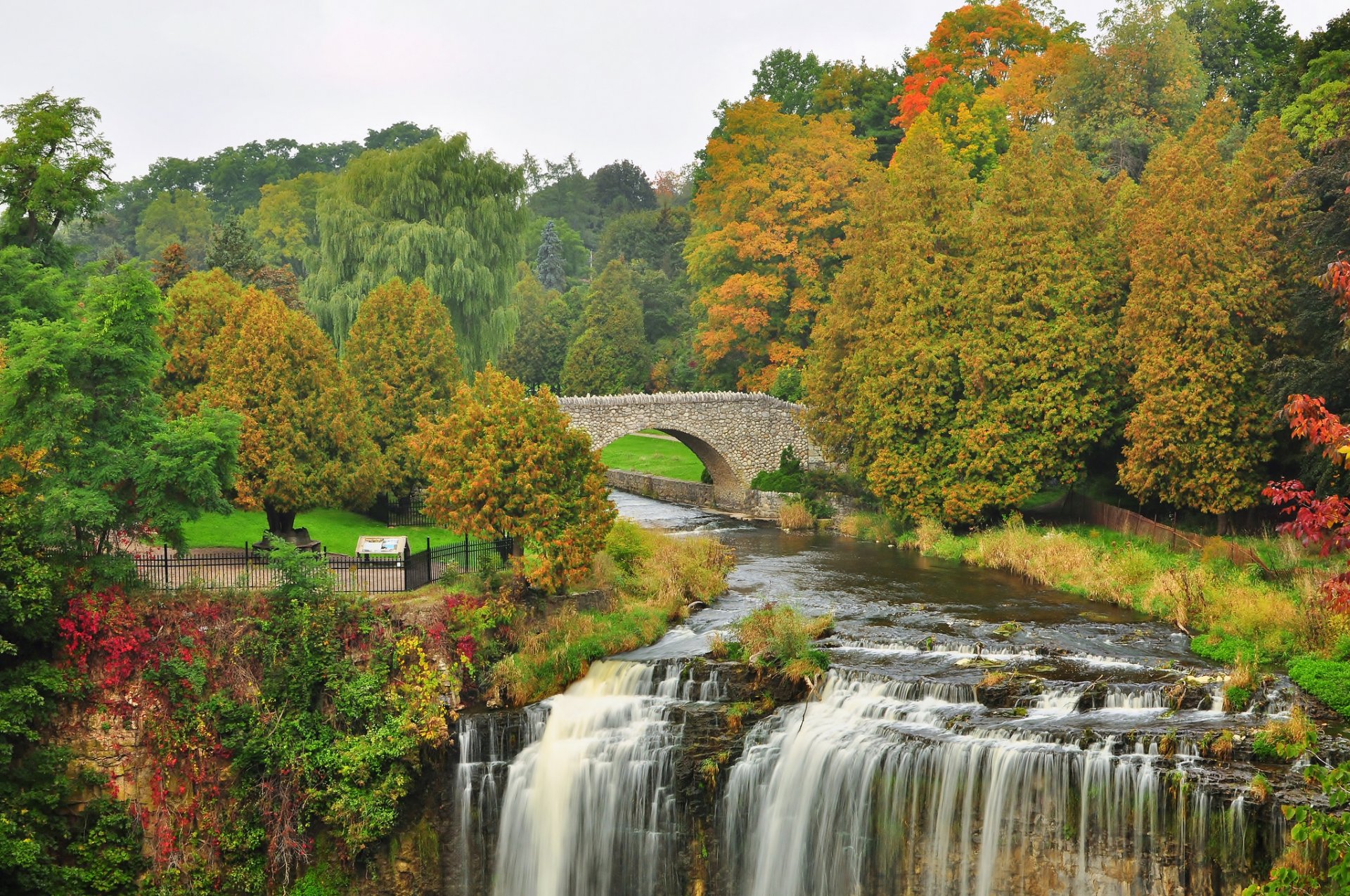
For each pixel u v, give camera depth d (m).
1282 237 42.56
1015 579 43.06
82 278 44.56
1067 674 29.84
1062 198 49.22
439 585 33.16
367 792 28.45
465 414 34.12
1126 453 44.62
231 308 41.91
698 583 40.09
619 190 181.38
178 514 30.38
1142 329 44.41
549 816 29.22
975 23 93.69
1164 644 32.81
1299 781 23.41
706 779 28.16
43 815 27.33
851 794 26.83
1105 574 39.94
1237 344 42.09
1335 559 37.12
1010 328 48.78
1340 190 38.66
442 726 29.28
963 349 50.06
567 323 105.38
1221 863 23.00
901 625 35.47
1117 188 54.00
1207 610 34.25
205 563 34.53
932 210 53.81
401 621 30.61
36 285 38.25
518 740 29.80
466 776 29.47
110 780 28.52
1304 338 41.97
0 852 25.75
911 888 26.28
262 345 39.50
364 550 34.84
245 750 28.23
